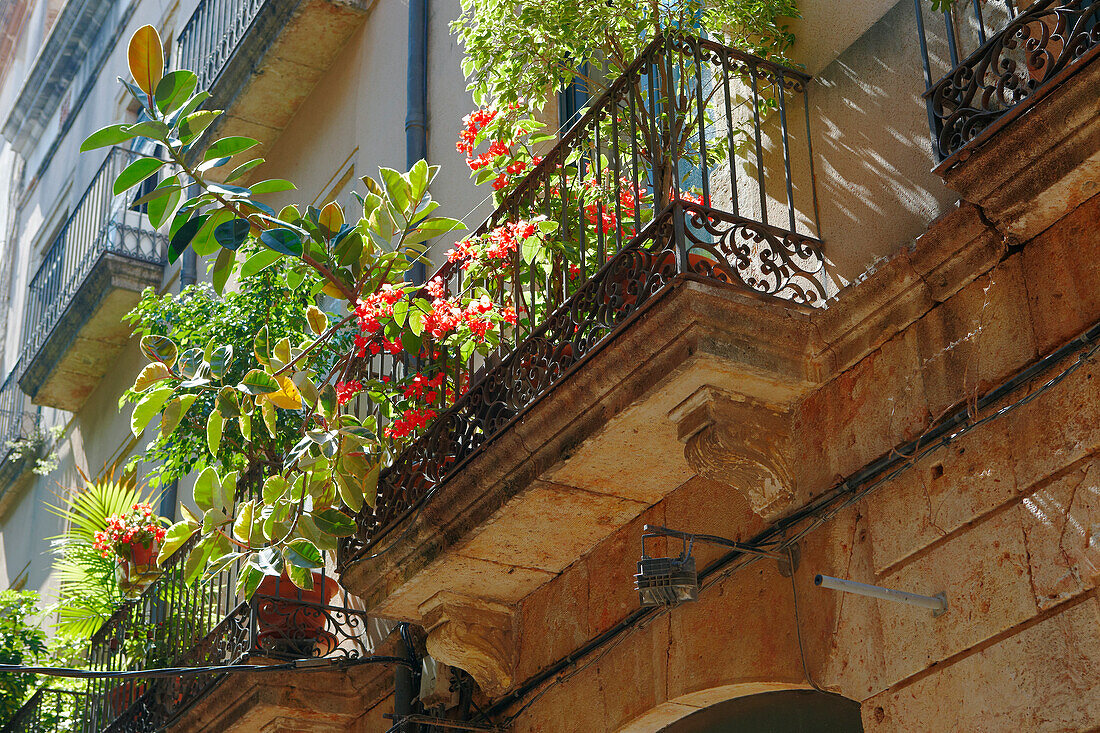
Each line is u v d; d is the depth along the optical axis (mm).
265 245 6258
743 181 6406
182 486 11961
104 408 14891
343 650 7922
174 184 5957
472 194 8672
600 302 5539
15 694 11859
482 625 6848
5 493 17531
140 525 9273
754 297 5184
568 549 6516
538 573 6703
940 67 5340
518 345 6047
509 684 6844
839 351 5285
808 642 5184
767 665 5336
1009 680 4363
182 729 8602
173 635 9047
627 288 5406
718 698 5758
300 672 7973
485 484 6098
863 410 5152
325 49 11266
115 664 9680
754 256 6102
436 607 6812
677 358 5156
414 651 7410
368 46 10766
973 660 4504
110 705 9578
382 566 6762
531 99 7199
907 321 5039
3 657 11898
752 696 5824
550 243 6398
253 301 8852
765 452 5332
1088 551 4219
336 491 6723
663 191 5969
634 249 5398
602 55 7953
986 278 4785
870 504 5059
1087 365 4363
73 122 18562
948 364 4855
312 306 6785
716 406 5262
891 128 5512
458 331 6691
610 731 6121
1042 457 4438
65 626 10820
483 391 6246
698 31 6418
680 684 5750
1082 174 4379
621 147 6953
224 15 12609
